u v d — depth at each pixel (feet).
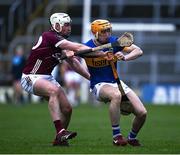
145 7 272.31
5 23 268.21
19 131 123.95
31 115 171.01
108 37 86.48
